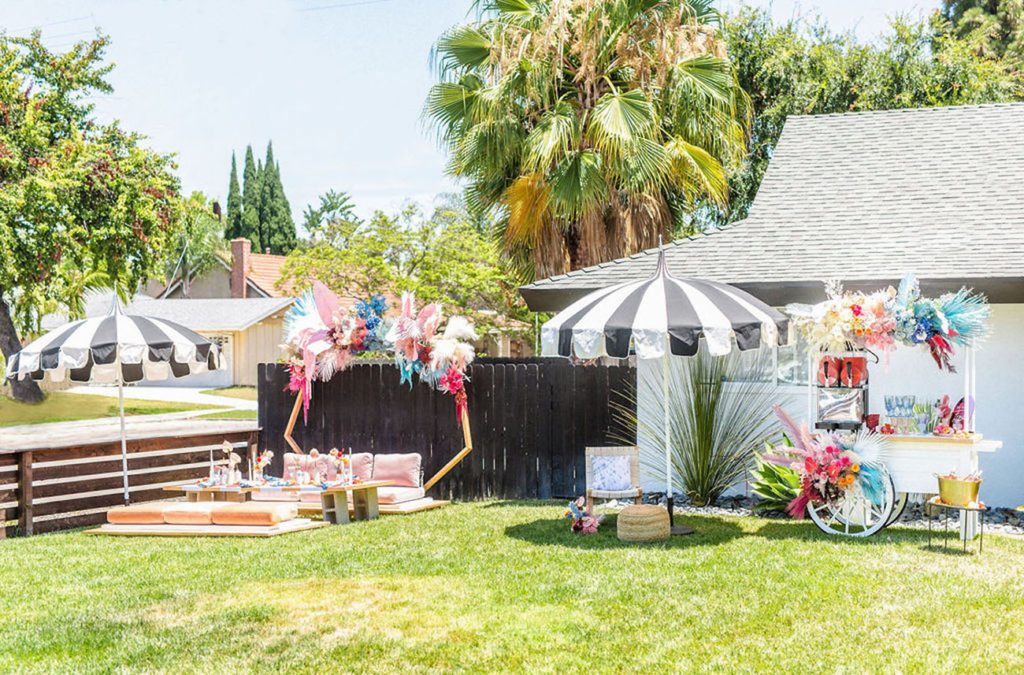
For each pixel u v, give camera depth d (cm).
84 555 1000
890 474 955
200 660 621
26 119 3288
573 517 1043
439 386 1323
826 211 1325
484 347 4169
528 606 728
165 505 1164
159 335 1238
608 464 1099
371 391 1419
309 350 1328
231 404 3650
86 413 3312
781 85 2703
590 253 1716
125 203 3231
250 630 682
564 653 620
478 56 1805
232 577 852
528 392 1350
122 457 1309
